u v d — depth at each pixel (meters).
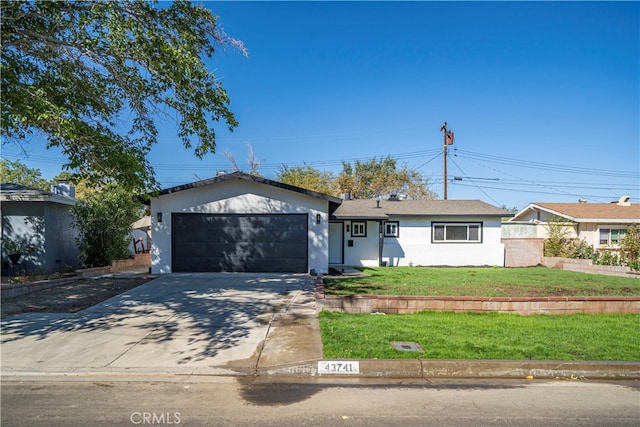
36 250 13.34
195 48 8.90
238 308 8.20
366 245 18.55
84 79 9.22
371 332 6.39
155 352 5.61
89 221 14.00
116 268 14.39
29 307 8.25
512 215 18.95
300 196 13.59
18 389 4.46
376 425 3.62
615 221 21.19
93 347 5.79
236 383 4.71
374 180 37.56
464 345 5.73
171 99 9.26
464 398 4.31
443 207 20.23
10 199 12.95
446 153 27.64
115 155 9.41
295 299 9.12
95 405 4.04
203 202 13.50
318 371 5.06
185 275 12.77
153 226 13.37
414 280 12.58
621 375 5.09
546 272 15.60
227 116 9.67
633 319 7.47
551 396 4.39
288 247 13.55
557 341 6.00
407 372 5.08
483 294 10.02
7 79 7.57
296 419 3.74
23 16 7.83
